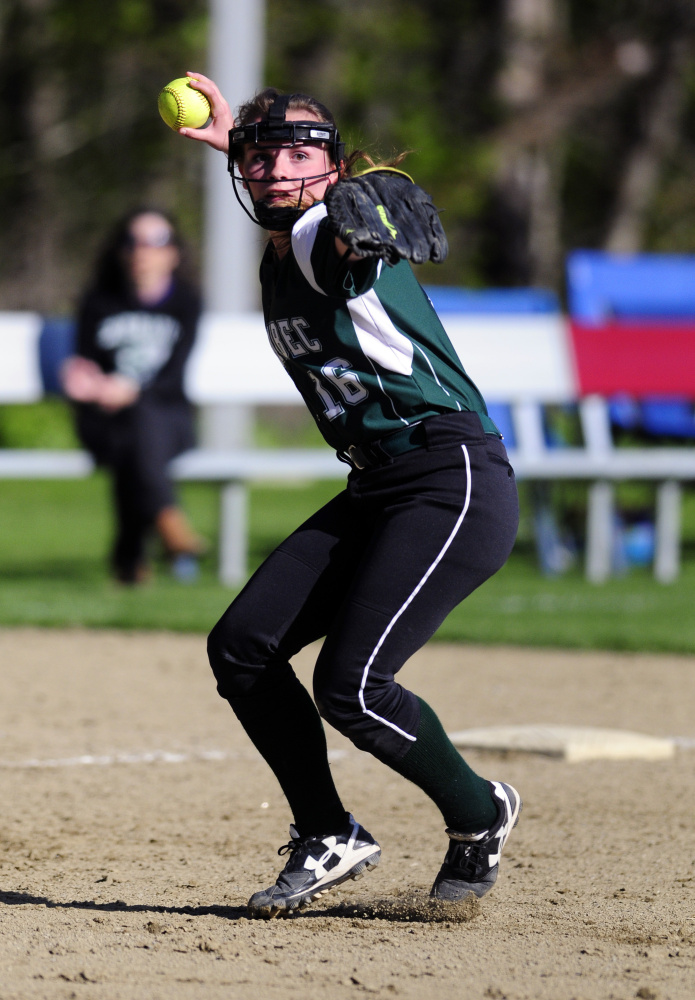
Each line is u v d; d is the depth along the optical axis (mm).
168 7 86250
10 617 31766
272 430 85562
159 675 26375
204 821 17094
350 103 85562
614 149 94938
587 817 17219
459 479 12344
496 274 93312
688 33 87250
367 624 12234
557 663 27953
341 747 21312
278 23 83375
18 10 87688
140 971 11461
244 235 46375
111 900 13820
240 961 11789
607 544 40812
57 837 16297
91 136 89375
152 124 88812
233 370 38219
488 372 39469
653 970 11641
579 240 104000
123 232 36125
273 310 12414
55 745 20906
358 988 11102
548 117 86938
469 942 12422
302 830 13391
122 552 36938
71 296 93438
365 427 12406
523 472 39031
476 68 88188
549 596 36438
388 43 84750
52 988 10953
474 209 87125
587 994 10969
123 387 35750
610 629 31125
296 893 13117
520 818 17203
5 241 93375
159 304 36375
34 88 89875
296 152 12328
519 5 87062
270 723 13031
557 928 12875
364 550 12969
